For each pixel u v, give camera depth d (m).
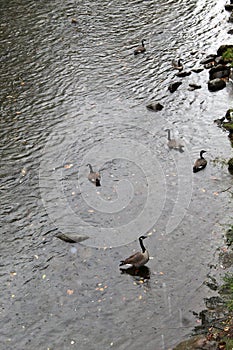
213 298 11.17
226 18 22.70
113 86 18.84
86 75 19.56
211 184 14.17
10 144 16.41
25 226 13.44
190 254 12.27
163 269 11.96
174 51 20.58
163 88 18.45
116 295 11.48
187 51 20.48
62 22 23.28
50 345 10.59
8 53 21.33
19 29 23.00
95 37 22.02
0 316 11.21
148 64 19.92
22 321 11.09
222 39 21.08
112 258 12.39
